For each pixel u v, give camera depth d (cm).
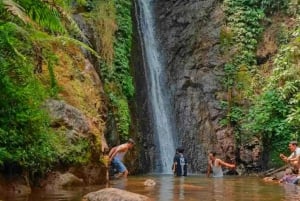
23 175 886
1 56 897
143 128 1911
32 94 942
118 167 1385
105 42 1683
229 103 2002
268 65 2059
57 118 1016
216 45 2120
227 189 1019
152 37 2222
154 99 2088
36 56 1059
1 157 810
